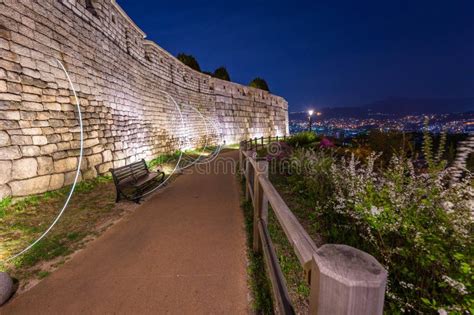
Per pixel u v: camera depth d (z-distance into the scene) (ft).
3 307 7.51
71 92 22.20
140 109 37.27
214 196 19.01
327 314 2.50
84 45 24.68
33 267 9.61
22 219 14.05
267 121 101.91
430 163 8.84
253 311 7.14
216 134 70.08
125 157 31.07
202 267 9.37
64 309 7.38
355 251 2.69
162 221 14.03
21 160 16.51
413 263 7.31
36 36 18.83
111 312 7.22
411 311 6.49
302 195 17.34
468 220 6.59
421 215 7.66
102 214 15.21
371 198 8.93
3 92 16.03
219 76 93.35
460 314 4.99
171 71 50.31
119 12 32.71
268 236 8.32
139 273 9.06
